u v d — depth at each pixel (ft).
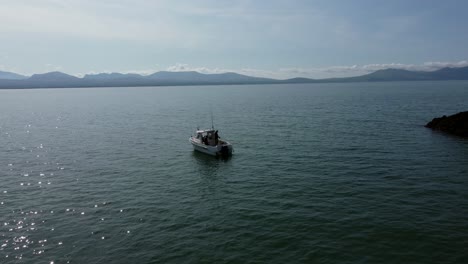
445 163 124.57
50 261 64.69
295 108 361.71
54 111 384.06
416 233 72.18
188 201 95.25
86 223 81.15
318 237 72.02
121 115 330.34
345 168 122.21
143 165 135.33
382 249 66.59
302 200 92.99
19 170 127.75
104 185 110.01
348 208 86.38
